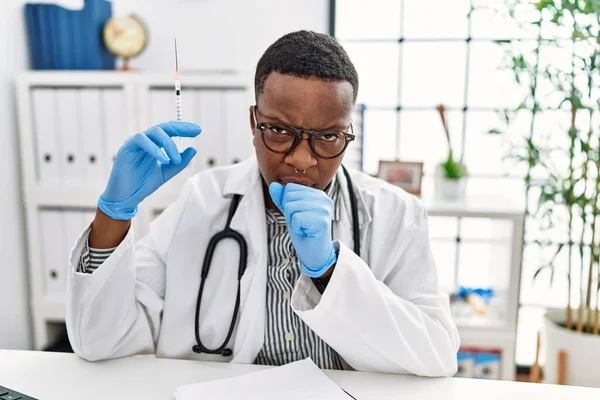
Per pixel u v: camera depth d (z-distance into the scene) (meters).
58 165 1.89
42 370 0.83
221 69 2.17
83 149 1.87
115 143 1.86
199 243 0.97
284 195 0.77
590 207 1.70
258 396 0.74
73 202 1.90
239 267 0.94
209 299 0.95
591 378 1.66
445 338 0.84
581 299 1.71
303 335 0.92
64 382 0.79
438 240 2.30
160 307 0.95
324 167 0.78
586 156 1.61
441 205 1.80
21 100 1.84
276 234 0.96
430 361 0.82
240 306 0.94
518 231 1.72
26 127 1.86
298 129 0.74
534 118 2.01
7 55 1.85
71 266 0.81
